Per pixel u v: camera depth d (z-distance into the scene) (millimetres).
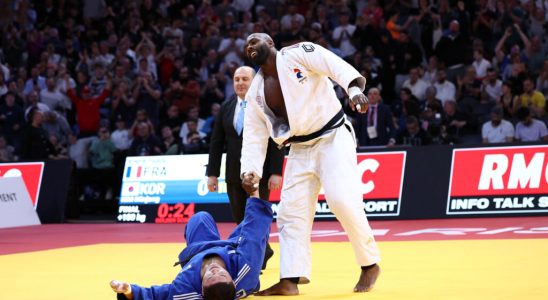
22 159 35125
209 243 12039
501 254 16844
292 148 12688
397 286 12914
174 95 37688
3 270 16922
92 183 35188
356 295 12070
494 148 28078
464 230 23375
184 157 31859
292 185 12523
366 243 12383
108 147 35281
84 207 34938
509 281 13031
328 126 12312
